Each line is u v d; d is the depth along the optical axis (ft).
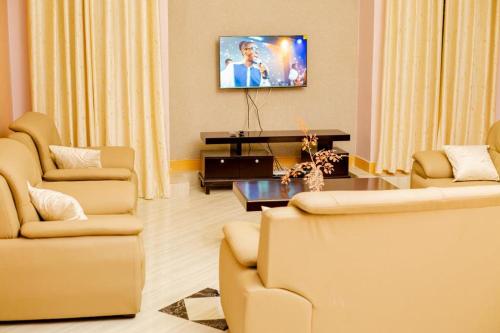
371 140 23.58
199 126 23.57
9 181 10.56
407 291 9.13
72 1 18.85
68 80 19.03
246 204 14.23
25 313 10.60
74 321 10.96
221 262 10.52
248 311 8.61
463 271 9.29
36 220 11.22
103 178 15.29
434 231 8.96
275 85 23.38
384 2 22.65
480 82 22.76
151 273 13.42
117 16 19.26
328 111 24.56
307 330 8.83
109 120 19.49
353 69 24.50
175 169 23.61
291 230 8.45
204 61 23.22
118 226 10.65
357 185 16.35
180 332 10.61
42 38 18.76
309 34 23.95
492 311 9.64
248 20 23.40
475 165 16.83
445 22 22.36
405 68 22.71
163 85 20.42
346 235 8.64
